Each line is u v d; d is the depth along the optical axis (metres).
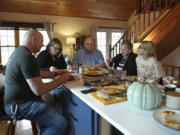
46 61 2.41
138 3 6.34
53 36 6.23
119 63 2.75
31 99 1.48
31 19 5.82
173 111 0.92
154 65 1.85
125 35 6.05
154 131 0.78
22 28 5.71
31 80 1.34
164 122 0.82
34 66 1.36
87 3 5.67
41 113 1.45
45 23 6.00
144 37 4.80
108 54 7.28
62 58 2.75
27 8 5.43
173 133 0.76
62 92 1.79
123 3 6.08
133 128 0.80
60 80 1.53
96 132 1.19
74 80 1.82
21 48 1.44
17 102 1.42
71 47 6.55
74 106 1.50
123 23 7.34
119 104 1.12
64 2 5.41
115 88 1.35
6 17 5.46
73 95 1.50
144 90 1.00
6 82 1.44
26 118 1.47
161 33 3.92
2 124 1.95
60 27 6.34
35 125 1.64
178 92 1.08
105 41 7.16
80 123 1.41
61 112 1.90
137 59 2.09
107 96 1.23
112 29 7.24
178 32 3.84
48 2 5.29
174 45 4.62
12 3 5.07
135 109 1.04
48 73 1.94
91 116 1.20
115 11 6.45
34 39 1.49
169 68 5.32
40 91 1.36
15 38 5.70
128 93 1.07
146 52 1.89
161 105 1.09
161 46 4.36
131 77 1.82
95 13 6.36
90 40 2.75
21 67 1.34
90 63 2.87
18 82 1.40
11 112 1.42
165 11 5.07
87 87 1.54
